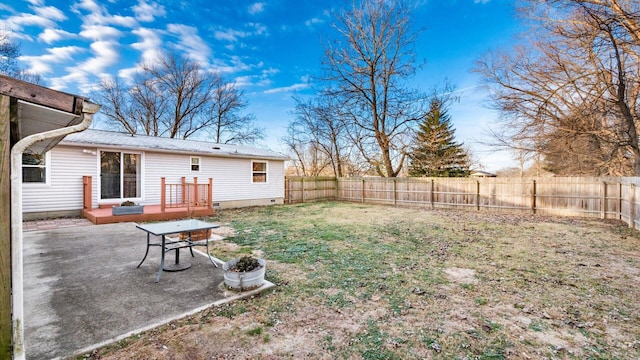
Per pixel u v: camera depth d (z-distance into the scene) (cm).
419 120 1597
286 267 445
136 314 285
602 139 1043
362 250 551
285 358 224
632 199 797
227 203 1211
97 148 877
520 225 846
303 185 1563
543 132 1195
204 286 357
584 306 319
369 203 1538
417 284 382
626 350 238
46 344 231
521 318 292
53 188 811
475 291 359
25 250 506
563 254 531
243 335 254
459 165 1980
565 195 1045
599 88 1011
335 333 261
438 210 1223
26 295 325
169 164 1041
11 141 176
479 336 258
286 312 298
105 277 383
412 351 235
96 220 743
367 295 345
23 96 173
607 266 460
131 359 217
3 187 166
